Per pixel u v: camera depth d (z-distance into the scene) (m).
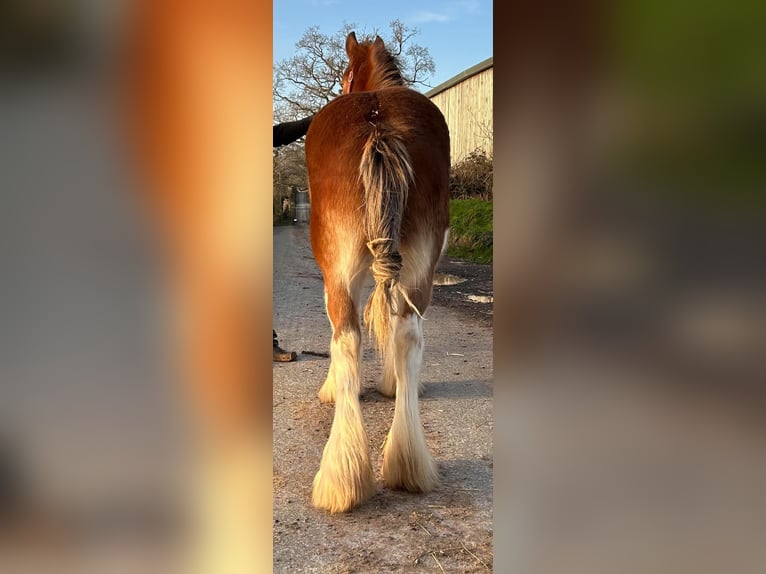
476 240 8.03
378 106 2.48
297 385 3.67
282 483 2.48
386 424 3.10
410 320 2.49
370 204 2.28
